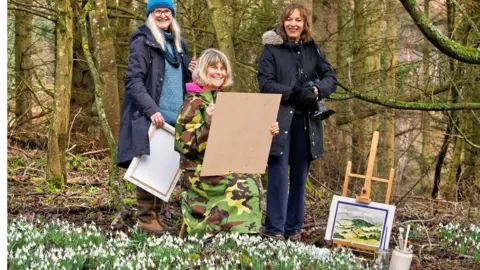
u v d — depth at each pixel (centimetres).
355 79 1362
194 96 607
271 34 656
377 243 651
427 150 1627
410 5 613
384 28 1683
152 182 638
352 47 1375
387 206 655
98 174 1062
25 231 594
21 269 497
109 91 890
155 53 653
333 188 1330
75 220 736
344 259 598
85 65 1505
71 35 941
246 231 595
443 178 1688
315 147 656
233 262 560
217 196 605
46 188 910
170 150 642
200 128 601
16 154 1175
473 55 620
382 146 1526
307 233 732
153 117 629
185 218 615
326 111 650
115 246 589
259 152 595
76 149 1341
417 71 1396
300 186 673
